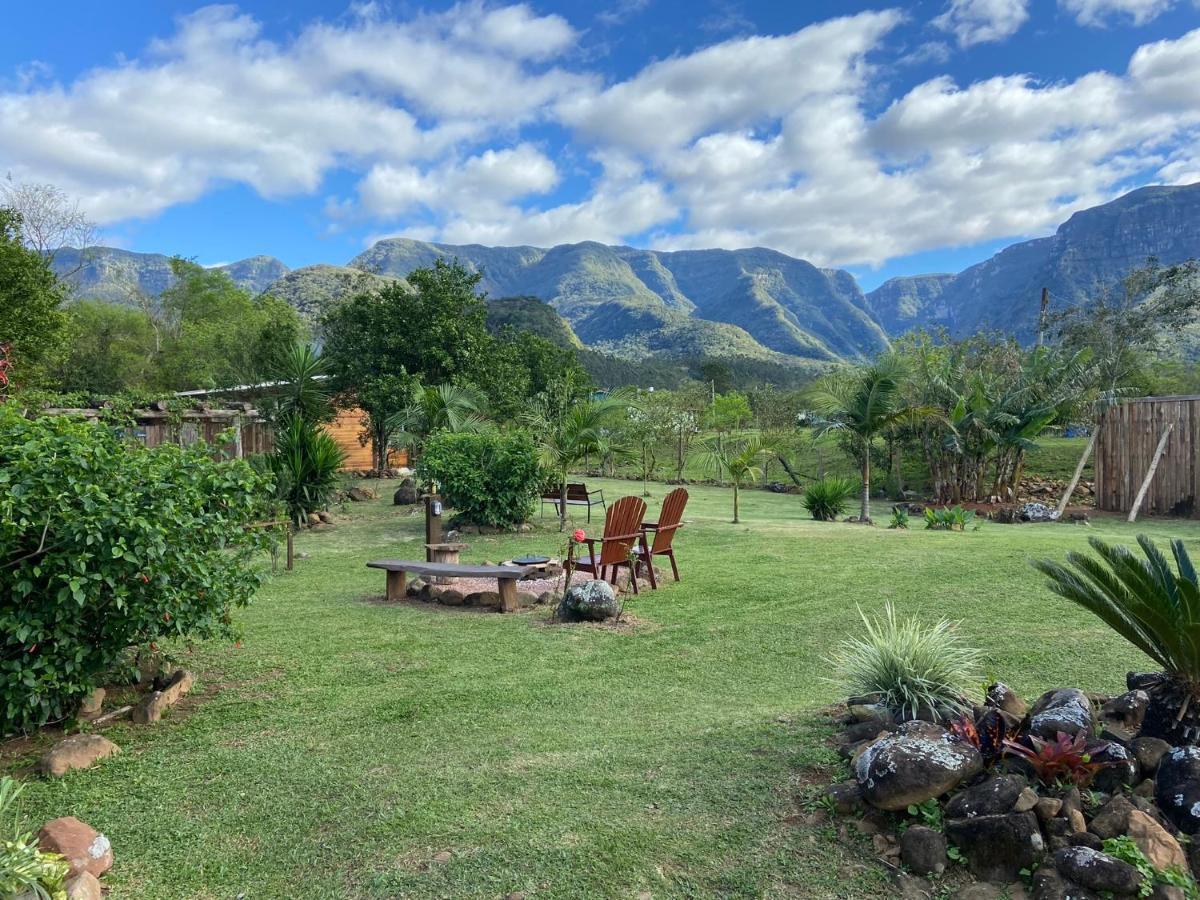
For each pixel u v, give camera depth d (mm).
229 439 4953
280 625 6445
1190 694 3072
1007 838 2496
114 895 2557
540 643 5820
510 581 6977
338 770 3516
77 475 3688
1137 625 3180
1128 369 25281
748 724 3951
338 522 14391
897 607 6668
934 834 2596
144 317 45469
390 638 5984
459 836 2875
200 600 4332
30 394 7961
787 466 26109
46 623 3678
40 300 19344
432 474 13273
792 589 7531
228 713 4309
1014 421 21125
